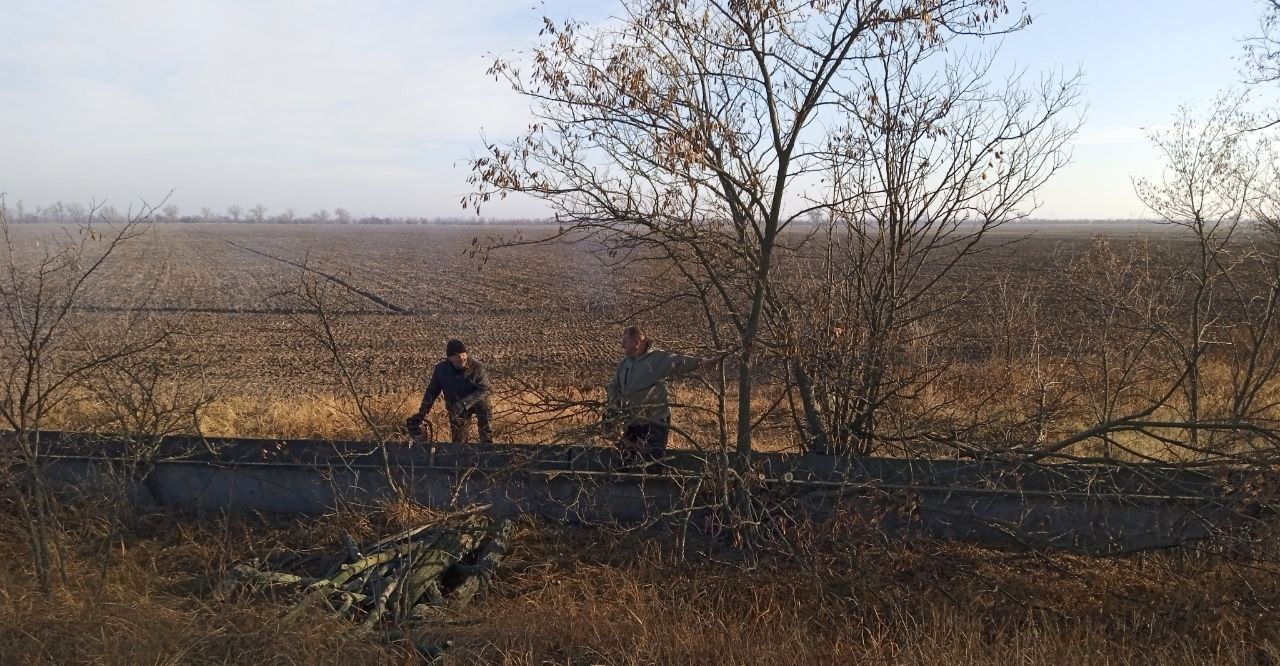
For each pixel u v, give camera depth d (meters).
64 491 6.31
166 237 98.00
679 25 5.64
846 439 6.63
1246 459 5.29
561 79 5.38
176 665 4.07
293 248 73.75
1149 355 8.98
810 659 4.36
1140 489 6.05
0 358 7.16
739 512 5.79
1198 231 7.77
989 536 6.12
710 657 4.41
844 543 5.46
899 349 6.75
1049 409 6.57
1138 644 4.64
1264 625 4.88
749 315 6.32
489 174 5.38
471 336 22.42
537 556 5.91
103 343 6.86
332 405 10.52
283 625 4.30
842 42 5.44
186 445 7.14
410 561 5.01
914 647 4.44
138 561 5.64
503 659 4.34
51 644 4.20
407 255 62.88
